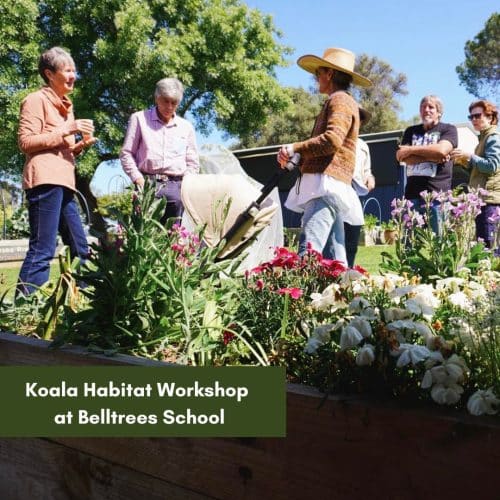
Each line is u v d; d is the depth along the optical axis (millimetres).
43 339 1947
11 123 17094
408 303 1351
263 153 16016
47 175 3471
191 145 4410
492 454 970
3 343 1832
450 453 1013
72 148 3680
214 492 1353
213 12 19609
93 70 18734
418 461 1048
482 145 4730
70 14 18781
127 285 1791
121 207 2135
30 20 17594
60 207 3561
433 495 1033
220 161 4859
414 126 4926
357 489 1125
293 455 1218
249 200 3154
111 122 18625
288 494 1229
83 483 1595
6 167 18156
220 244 2137
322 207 3359
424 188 4641
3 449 1813
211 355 1842
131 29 17844
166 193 4141
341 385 1215
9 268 10469
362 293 1586
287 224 16531
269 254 4016
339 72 3471
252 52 21453
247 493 1288
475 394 1043
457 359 1108
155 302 1867
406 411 1065
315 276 2070
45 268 3516
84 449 1585
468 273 2918
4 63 17469
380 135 16516
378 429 1095
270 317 1888
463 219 3486
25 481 1750
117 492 1526
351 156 3393
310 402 1188
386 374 1169
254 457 1273
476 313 1239
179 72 18828
